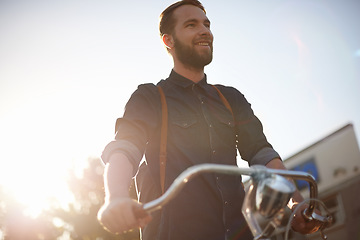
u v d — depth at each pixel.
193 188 1.57
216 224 1.54
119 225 1.14
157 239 1.55
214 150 1.69
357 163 17.17
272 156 1.69
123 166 1.36
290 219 1.19
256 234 1.16
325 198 18.48
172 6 1.99
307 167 19.25
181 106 1.75
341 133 18.36
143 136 1.59
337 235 18.05
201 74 1.93
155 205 1.09
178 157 1.64
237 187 1.66
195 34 1.88
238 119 1.86
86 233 24.02
